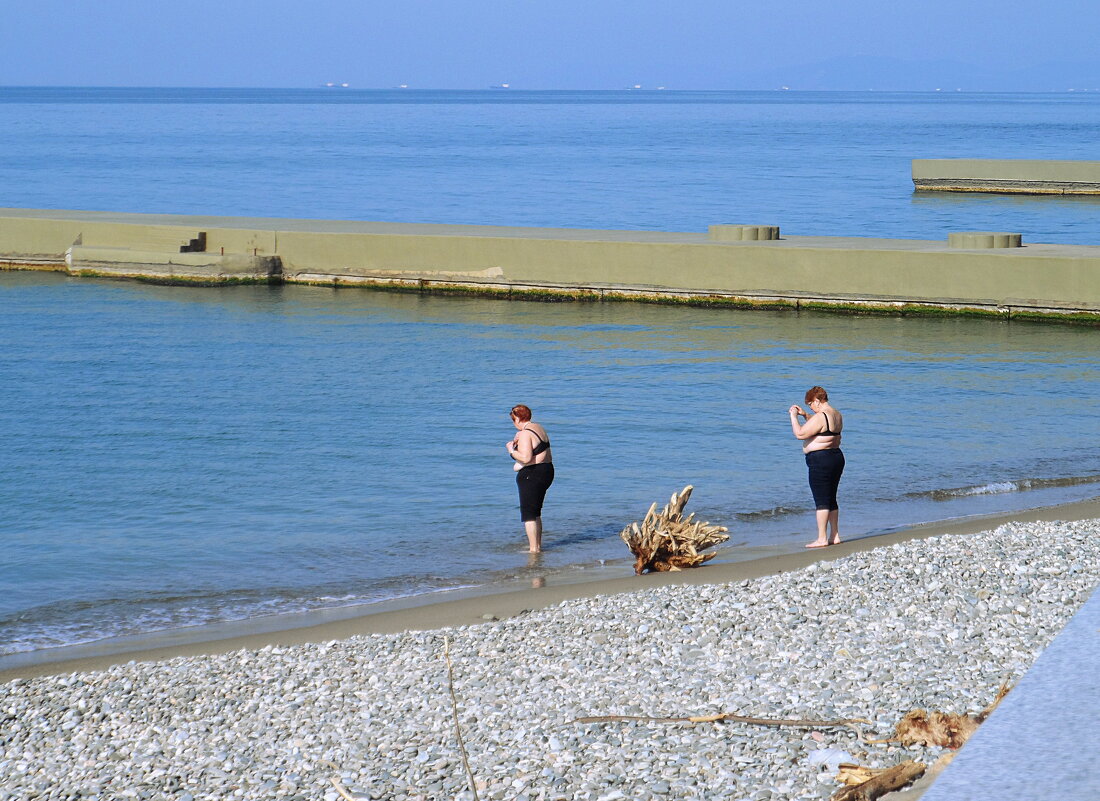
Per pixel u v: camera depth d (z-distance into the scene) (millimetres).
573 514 14977
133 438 19375
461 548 13578
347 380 24141
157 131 143625
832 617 9125
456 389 23203
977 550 11203
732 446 18609
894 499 15484
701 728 6574
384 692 8117
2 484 16641
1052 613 8906
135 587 12336
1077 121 186750
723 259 33906
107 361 26141
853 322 31719
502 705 7520
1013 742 2883
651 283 34781
